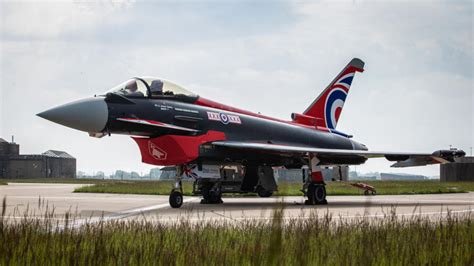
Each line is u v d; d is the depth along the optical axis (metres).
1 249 6.30
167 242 7.61
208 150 18.91
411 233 8.48
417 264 6.22
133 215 14.78
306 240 7.01
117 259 6.08
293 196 27.66
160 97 18.16
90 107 16.39
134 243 7.52
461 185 54.47
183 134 18.44
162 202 21.08
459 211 16.78
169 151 18.11
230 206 18.86
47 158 121.94
